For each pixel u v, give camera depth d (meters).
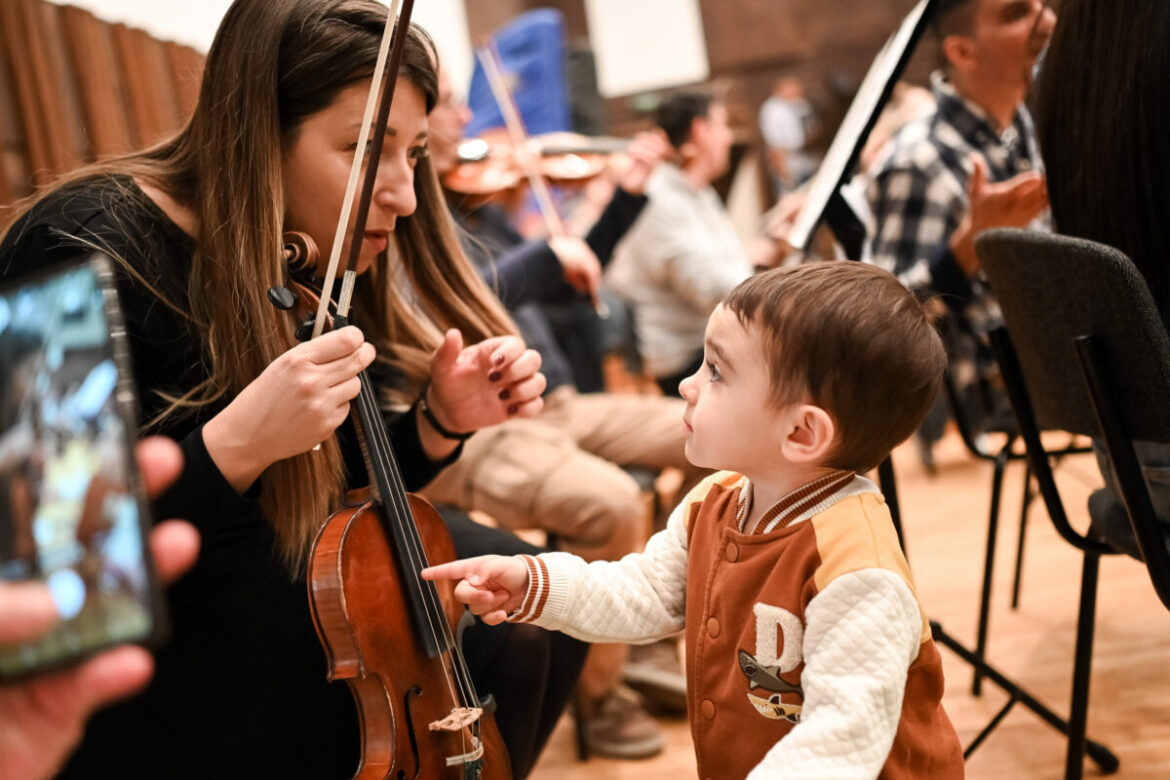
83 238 1.28
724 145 3.96
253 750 1.29
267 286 1.28
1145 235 1.39
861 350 1.06
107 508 0.63
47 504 0.65
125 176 1.38
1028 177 1.96
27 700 0.63
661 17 7.59
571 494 2.13
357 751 1.33
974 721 2.01
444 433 1.56
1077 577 2.68
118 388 0.64
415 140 1.37
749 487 1.20
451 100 2.37
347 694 1.33
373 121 1.31
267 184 1.28
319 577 1.16
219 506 1.17
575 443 2.50
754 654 1.09
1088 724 1.94
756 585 1.11
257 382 1.16
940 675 1.12
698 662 1.16
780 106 6.98
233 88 1.29
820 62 7.55
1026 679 2.15
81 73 2.78
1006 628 2.42
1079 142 1.45
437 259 1.62
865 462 1.13
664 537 1.29
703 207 3.81
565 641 1.59
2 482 0.66
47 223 1.29
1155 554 1.30
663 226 3.62
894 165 2.81
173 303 1.32
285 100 1.30
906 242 2.80
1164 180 1.36
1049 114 1.50
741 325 1.11
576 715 2.12
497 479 2.19
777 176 7.04
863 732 0.98
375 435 1.28
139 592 0.61
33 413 0.67
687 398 1.17
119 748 1.26
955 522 3.29
